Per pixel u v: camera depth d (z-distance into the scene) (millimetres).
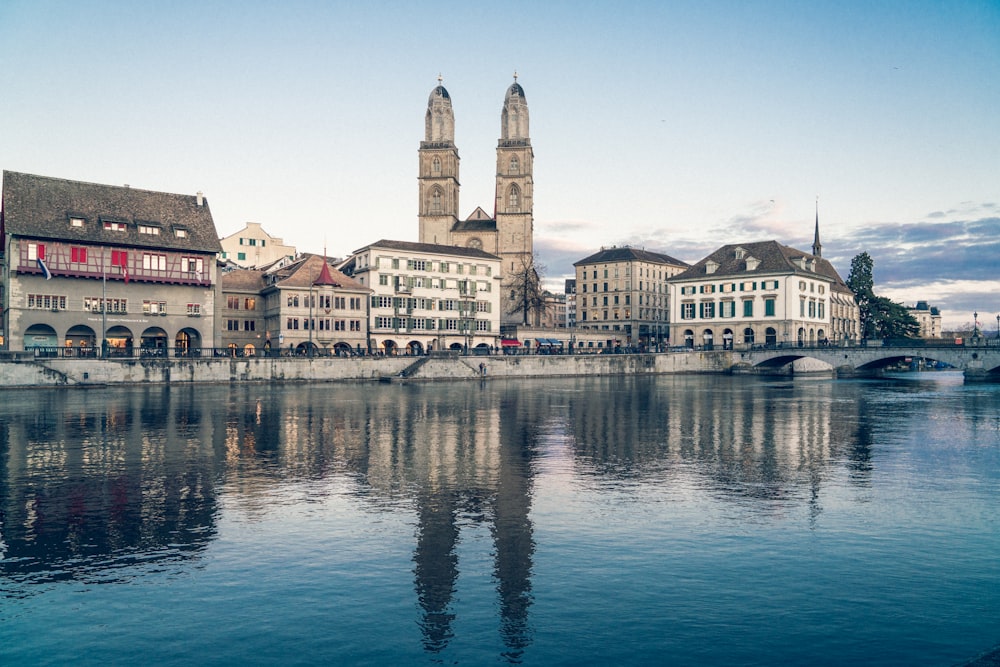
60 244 79562
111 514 18797
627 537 16656
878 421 40844
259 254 139375
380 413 45125
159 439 32500
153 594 13227
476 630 11742
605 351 106812
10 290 76812
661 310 170500
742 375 107250
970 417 43156
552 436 34156
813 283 125188
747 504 19891
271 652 11031
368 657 10867
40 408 47125
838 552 15562
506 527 17531
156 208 88500
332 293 104188
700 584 13672
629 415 44531
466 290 121938
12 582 13828
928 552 15555
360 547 15930
